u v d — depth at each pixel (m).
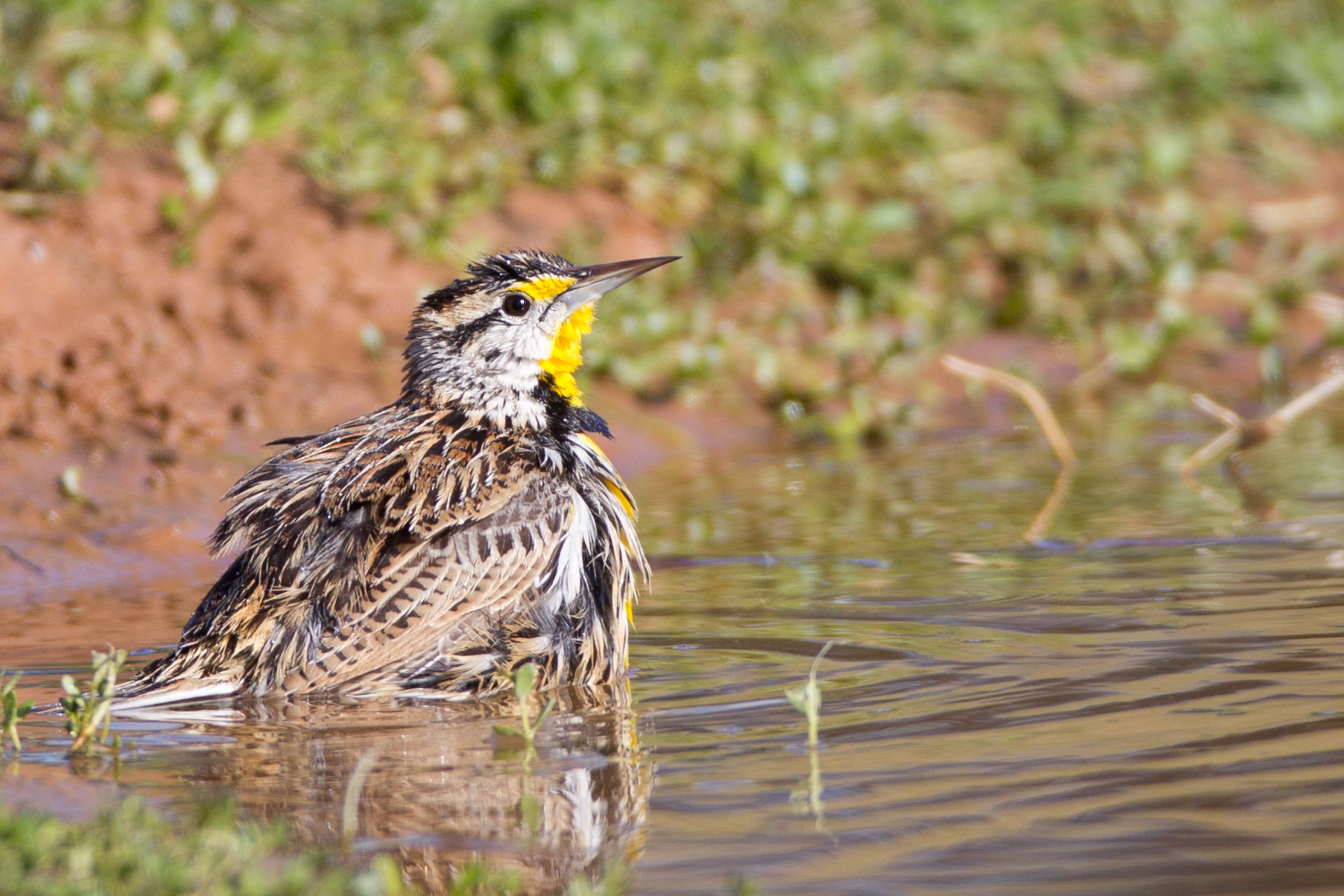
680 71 20.30
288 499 8.55
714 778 6.66
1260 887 5.46
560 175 18.31
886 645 8.84
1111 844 5.84
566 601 8.46
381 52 19.06
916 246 19.61
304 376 14.61
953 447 15.32
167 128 16.78
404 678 8.05
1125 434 15.59
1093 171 21.53
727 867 5.71
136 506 12.20
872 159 20.52
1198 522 11.82
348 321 15.30
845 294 18.23
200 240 15.59
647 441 15.37
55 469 12.56
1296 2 28.16
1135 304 19.34
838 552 11.28
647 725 7.50
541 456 8.80
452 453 8.71
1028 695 7.77
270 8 19.38
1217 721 7.23
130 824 5.68
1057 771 6.62
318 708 7.86
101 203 15.48
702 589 10.32
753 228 18.80
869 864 5.71
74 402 13.53
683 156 19.06
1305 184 22.59
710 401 16.34
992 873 5.61
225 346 14.70
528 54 19.53
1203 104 24.02
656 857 5.82
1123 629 8.95
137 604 10.32
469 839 6.03
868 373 17.28
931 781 6.54
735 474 14.30
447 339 9.31
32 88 16.20
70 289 14.63
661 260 9.45
